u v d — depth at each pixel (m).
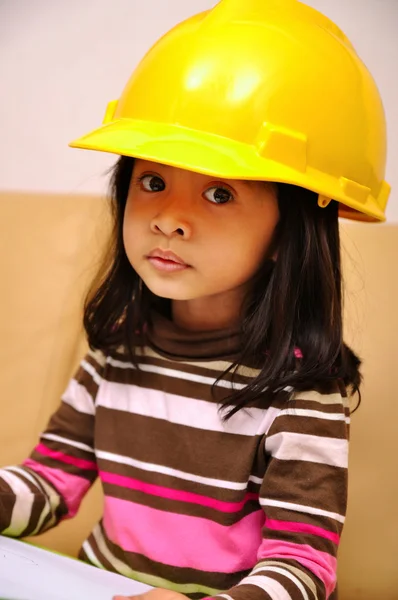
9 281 0.99
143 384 0.68
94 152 1.12
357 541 0.80
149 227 0.59
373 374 0.85
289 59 0.57
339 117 0.58
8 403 0.93
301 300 0.62
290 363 0.61
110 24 1.10
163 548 0.65
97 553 0.69
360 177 0.61
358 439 0.83
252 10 0.59
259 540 0.63
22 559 0.58
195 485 0.64
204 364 0.66
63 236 1.00
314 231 0.62
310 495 0.58
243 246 0.59
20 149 1.16
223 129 0.55
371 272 0.90
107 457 0.68
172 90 0.57
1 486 0.66
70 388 0.73
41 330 0.96
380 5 1.00
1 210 1.04
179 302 0.67
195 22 0.60
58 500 0.70
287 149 0.56
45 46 1.14
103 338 0.71
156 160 0.53
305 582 0.54
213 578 0.63
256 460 0.62
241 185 0.58
